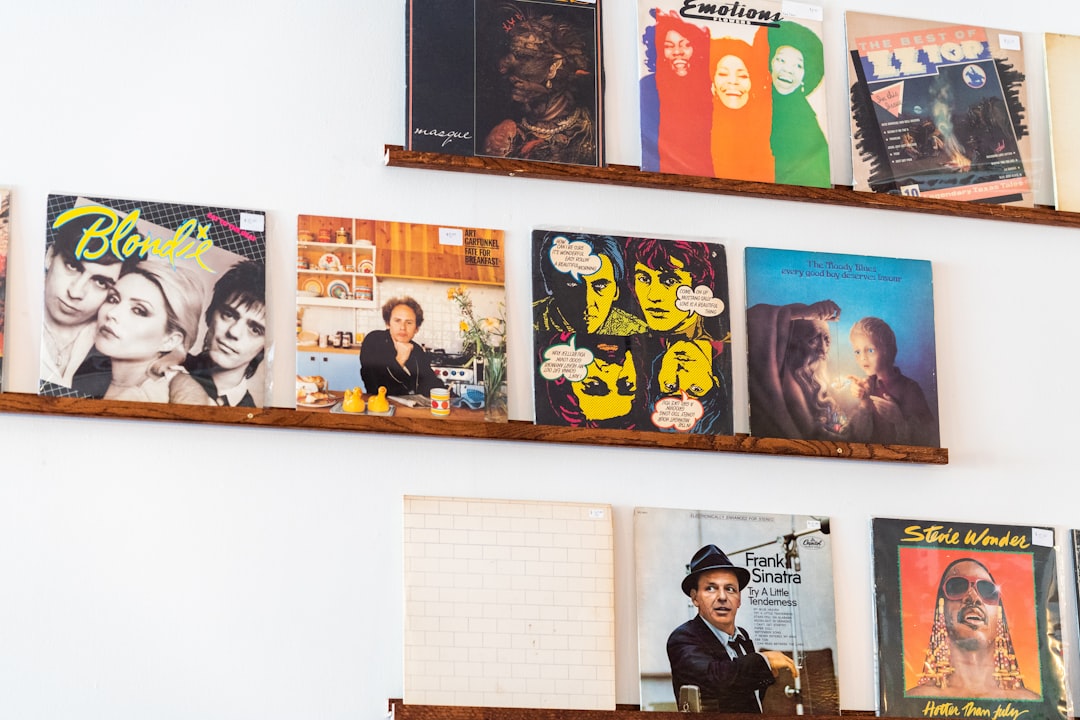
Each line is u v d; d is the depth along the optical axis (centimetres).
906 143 304
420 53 282
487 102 282
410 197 278
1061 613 289
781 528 279
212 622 249
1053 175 310
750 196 295
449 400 266
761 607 273
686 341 281
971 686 279
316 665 252
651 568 271
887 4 314
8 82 262
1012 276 307
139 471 252
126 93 268
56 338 250
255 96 275
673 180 287
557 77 288
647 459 277
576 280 279
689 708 263
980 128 309
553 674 259
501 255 279
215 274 262
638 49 295
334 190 274
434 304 271
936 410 291
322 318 264
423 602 257
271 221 270
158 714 243
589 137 287
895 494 288
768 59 301
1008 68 315
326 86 279
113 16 271
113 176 263
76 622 243
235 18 277
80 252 256
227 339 259
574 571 265
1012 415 299
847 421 285
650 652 265
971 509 292
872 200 297
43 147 261
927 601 282
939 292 302
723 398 280
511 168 279
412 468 265
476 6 288
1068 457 300
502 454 270
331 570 257
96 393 249
